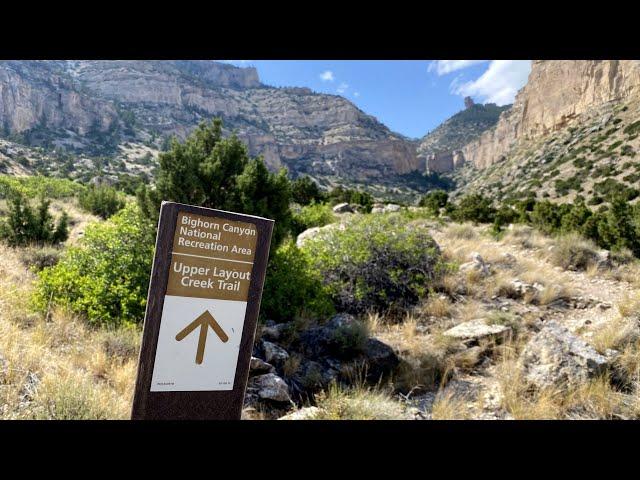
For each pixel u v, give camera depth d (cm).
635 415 414
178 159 674
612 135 6550
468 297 779
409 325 630
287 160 16412
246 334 251
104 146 12044
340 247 799
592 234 1348
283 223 728
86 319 549
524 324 658
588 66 8712
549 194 5797
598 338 544
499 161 11088
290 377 483
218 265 243
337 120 19075
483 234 1488
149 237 641
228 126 15950
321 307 639
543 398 430
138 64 16688
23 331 477
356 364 512
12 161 7244
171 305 233
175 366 234
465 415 425
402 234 851
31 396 341
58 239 1024
